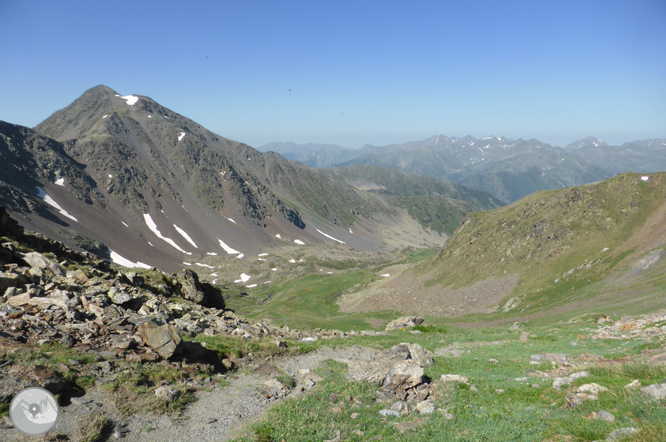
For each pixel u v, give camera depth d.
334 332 42.06
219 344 25.64
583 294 92.31
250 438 14.11
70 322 21.55
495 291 130.12
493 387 19.42
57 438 12.53
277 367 24.42
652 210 116.56
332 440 14.34
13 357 15.98
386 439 13.92
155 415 15.45
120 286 31.06
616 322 44.00
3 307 21.33
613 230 118.94
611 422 11.88
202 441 14.02
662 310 48.66
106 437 13.41
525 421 13.74
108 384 16.30
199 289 49.84
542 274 121.00
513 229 156.25
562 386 17.39
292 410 16.95
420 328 49.16
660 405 11.94
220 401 17.78
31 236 38.53
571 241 125.69
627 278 92.25
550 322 70.50
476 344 37.59
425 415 16.28
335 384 20.88
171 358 20.86
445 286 158.62
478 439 12.74
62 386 15.01
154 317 24.67
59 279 28.56
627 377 16.39
